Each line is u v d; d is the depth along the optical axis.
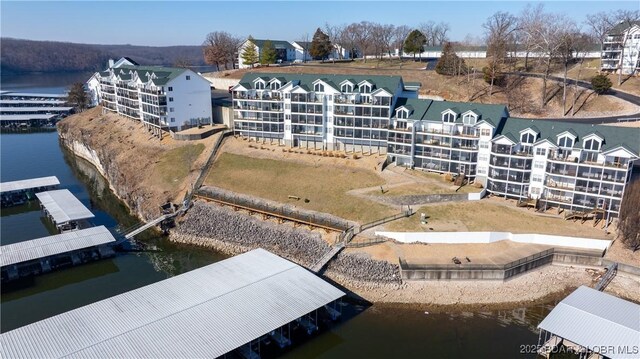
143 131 115.94
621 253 62.12
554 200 71.88
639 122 91.44
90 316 46.28
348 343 49.81
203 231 74.88
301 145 99.31
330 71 148.12
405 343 49.78
